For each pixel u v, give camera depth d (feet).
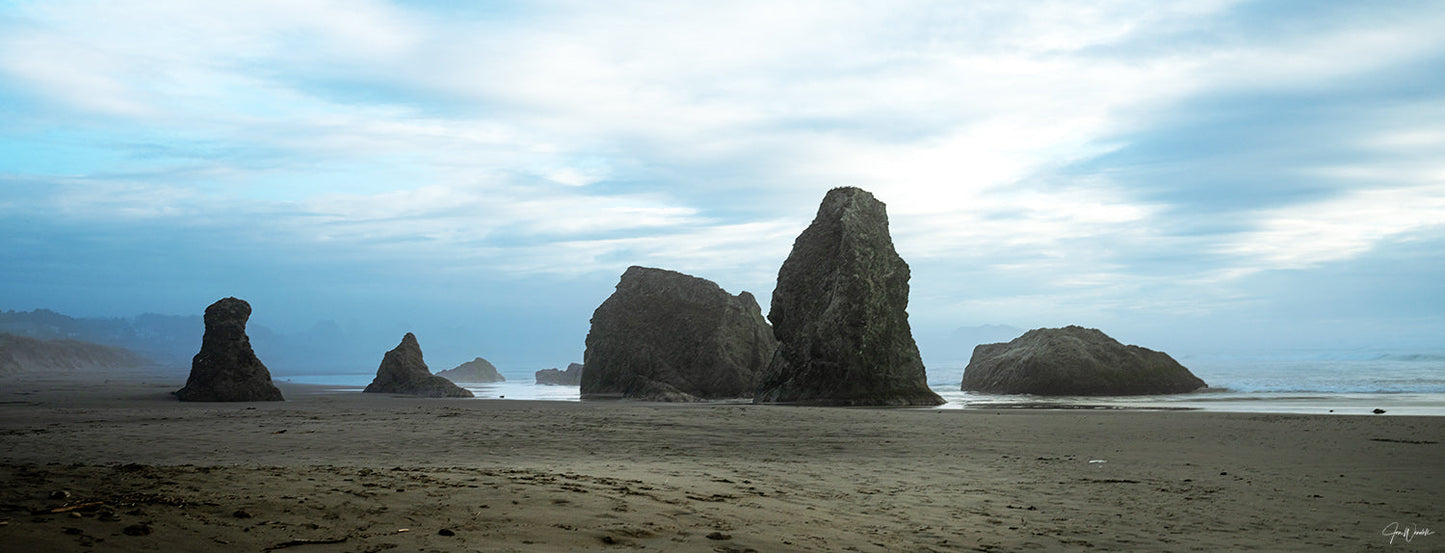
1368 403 130.21
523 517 27.66
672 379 194.18
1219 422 87.61
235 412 99.04
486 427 77.30
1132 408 125.90
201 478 31.32
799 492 38.91
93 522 23.17
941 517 33.47
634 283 214.07
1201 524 32.60
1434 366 305.32
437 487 32.37
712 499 34.68
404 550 22.63
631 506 30.99
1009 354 209.97
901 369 157.28
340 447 59.47
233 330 144.25
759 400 163.63
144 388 181.57
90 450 56.24
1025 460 55.52
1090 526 31.96
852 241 161.38
